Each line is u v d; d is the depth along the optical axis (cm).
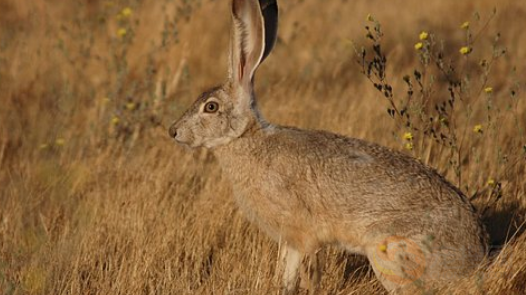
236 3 1293
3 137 1809
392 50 2222
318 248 1256
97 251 1370
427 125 1531
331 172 1226
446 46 2286
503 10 2556
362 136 1680
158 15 2327
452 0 2650
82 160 1698
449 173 1527
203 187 1587
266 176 1259
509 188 1487
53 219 1500
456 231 1180
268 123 1304
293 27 2370
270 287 1238
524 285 1201
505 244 1230
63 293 1246
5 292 1202
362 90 2006
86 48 2159
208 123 1296
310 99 1919
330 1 2642
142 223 1416
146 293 1289
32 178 1628
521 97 1880
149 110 1803
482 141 1662
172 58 2173
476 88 1959
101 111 1861
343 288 1285
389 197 1200
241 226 1432
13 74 2056
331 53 2277
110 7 2300
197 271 1328
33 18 2395
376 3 2659
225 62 2223
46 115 1884
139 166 1631
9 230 1455
